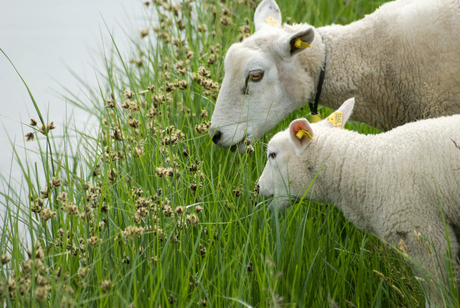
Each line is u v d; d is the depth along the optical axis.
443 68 5.71
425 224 4.59
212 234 4.93
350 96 6.34
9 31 14.53
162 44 9.32
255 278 4.72
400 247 4.26
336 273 5.10
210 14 9.94
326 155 5.19
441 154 4.50
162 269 4.38
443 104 5.82
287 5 11.30
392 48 5.98
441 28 5.65
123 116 6.96
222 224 5.29
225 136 6.15
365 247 5.62
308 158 5.30
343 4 11.40
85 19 15.53
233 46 6.24
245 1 10.32
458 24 5.59
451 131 4.56
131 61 8.70
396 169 4.67
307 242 5.27
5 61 12.29
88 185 4.97
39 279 3.75
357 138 5.12
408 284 4.83
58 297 3.84
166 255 4.52
